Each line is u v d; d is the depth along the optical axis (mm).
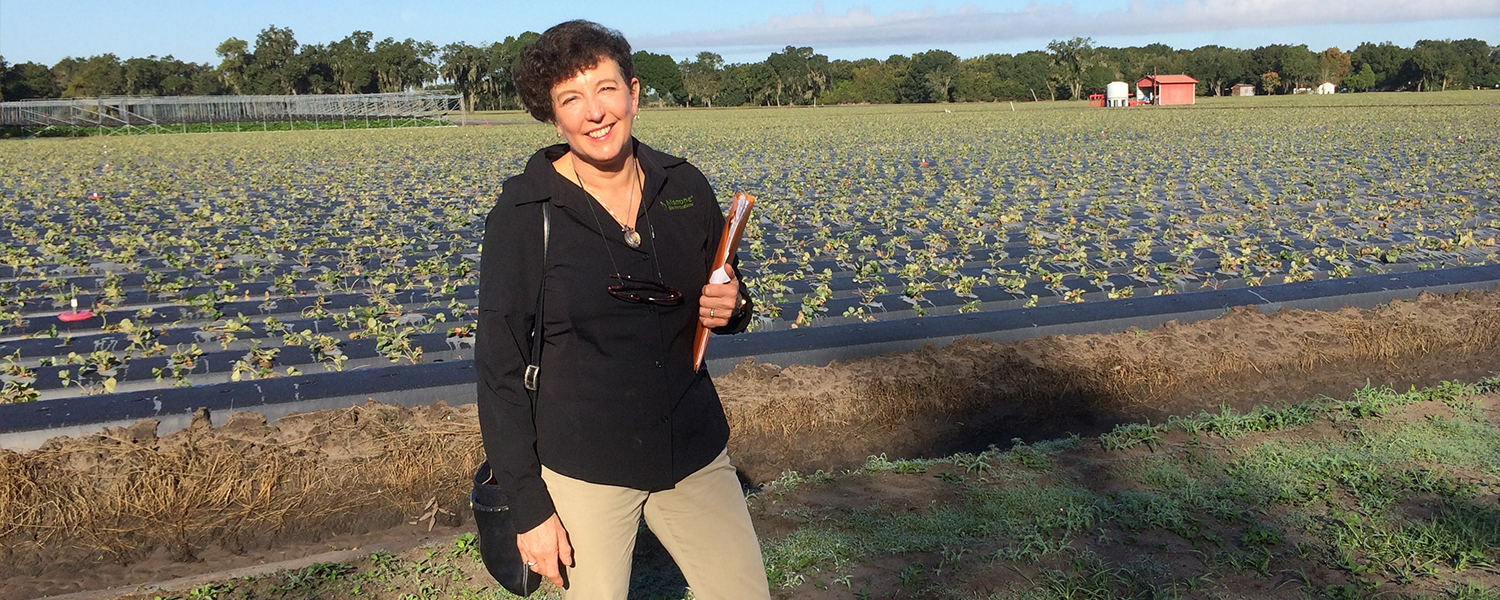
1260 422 5777
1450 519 4414
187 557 5113
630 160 2676
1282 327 7387
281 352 7770
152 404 6312
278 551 5188
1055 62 110500
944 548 4340
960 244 11992
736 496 2879
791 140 36500
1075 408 6805
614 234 2600
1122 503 4730
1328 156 24250
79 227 14789
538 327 2598
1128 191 18094
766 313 8852
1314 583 4023
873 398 6492
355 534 5398
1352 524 4434
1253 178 19734
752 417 6254
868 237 12227
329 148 36750
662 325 2676
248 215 16344
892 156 27656
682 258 2703
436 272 10664
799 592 4086
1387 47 128875
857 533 4539
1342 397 6953
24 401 6789
